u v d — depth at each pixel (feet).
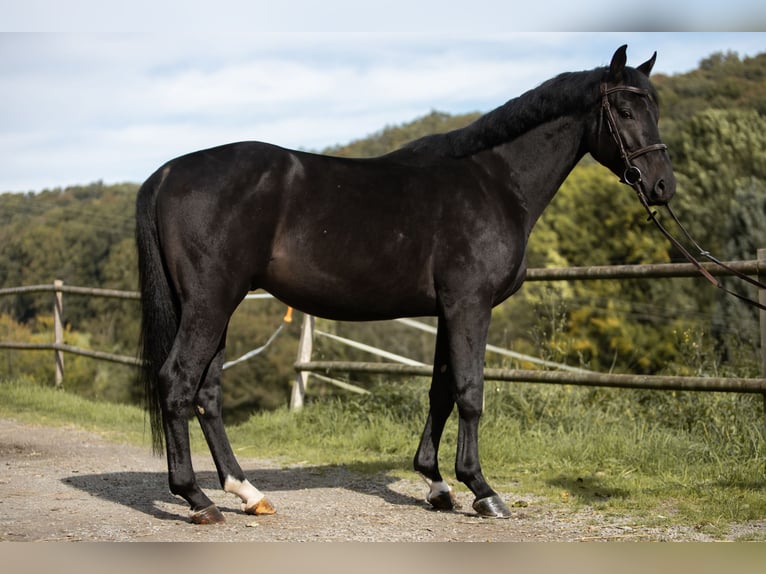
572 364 83.20
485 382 24.82
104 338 101.09
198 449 22.66
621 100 15.23
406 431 23.26
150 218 13.97
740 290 72.95
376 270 14.32
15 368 86.33
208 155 14.01
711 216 86.07
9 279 114.62
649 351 80.48
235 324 96.43
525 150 15.58
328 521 14.47
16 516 14.26
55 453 21.35
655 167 15.07
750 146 89.56
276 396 95.14
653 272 19.30
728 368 24.40
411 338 93.97
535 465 19.63
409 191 14.61
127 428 25.99
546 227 101.04
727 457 18.70
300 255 14.02
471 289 14.66
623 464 19.24
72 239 116.06
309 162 14.28
